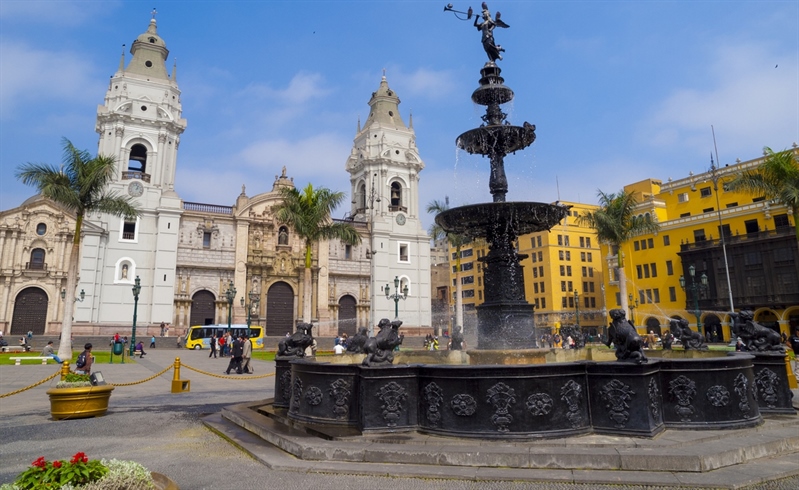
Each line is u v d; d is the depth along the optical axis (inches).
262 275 2399.1
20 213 2074.3
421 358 499.8
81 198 1163.3
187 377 931.3
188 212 2292.1
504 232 480.4
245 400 597.9
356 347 471.8
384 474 262.4
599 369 301.3
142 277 2133.4
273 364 1280.8
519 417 288.0
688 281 2134.6
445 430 298.8
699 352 445.1
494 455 263.3
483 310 476.1
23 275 2026.3
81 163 1167.6
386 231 2662.4
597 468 254.7
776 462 266.7
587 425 298.7
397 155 2778.1
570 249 2935.5
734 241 1980.8
